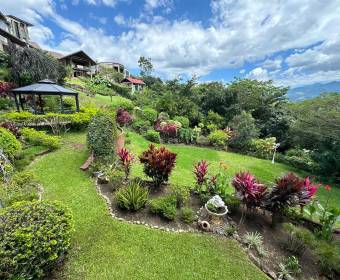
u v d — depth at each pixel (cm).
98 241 348
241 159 1169
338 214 407
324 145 1087
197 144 1380
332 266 331
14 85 1420
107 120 705
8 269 222
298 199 417
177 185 528
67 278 278
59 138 833
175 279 295
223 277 308
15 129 778
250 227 432
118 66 4662
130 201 425
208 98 1981
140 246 347
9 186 422
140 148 1009
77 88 2262
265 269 331
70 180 550
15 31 2644
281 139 1535
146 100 2373
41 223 256
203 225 407
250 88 1953
